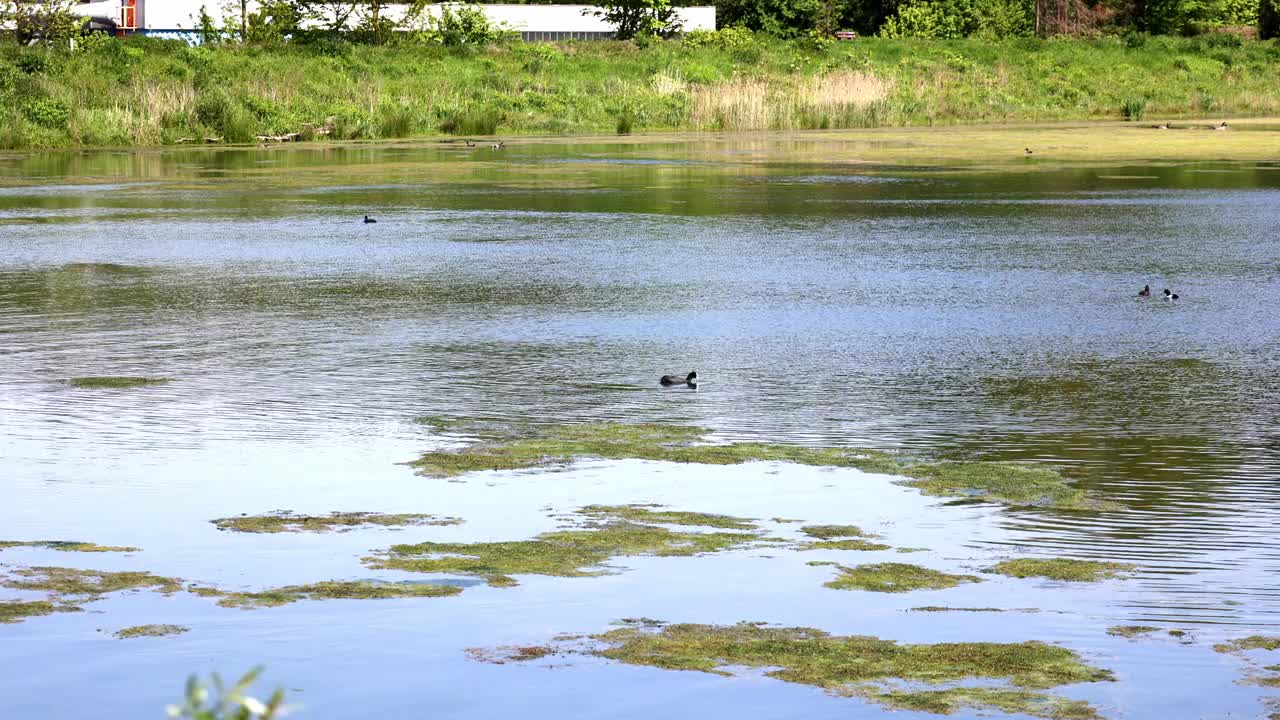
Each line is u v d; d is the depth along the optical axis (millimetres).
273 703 3822
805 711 7641
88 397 15516
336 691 7875
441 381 16375
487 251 27953
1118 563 10117
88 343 18656
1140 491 11969
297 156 54250
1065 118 78250
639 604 9281
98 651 8391
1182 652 8492
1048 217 33406
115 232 31156
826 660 8359
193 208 36281
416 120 67000
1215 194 38469
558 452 13258
